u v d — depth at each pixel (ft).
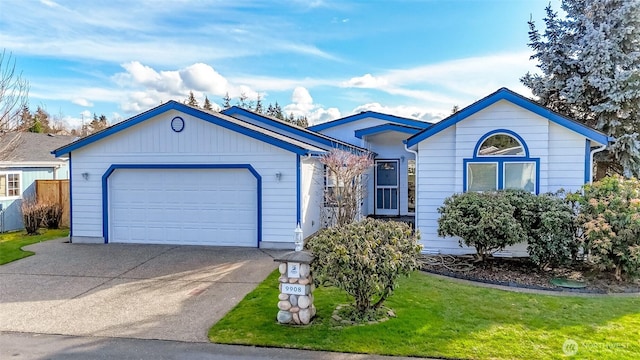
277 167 35.01
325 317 19.01
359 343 16.22
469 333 16.98
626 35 44.57
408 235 20.16
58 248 36.04
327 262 17.63
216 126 35.83
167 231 37.35
